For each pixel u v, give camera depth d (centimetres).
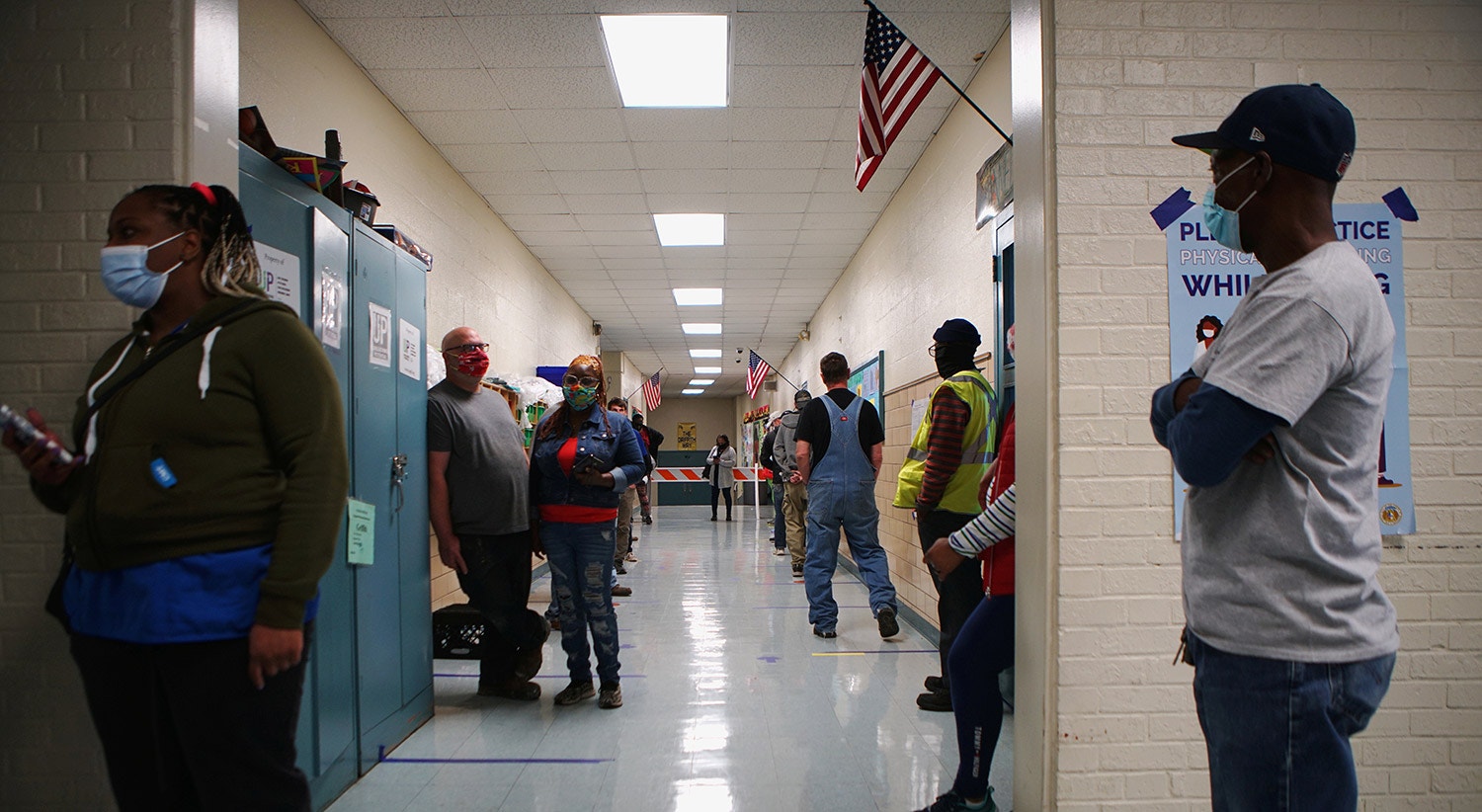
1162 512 208
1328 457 113
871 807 240
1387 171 219
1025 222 224
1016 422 224
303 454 130
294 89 355
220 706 126
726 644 449
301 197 231
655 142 532
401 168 481
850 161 569
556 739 296
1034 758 208
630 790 251
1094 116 214
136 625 123
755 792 250
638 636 471
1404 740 211
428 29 386
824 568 468
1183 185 214
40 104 198
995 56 396
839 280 949
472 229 620
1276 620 112
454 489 325
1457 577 213
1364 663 111
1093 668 206
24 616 194
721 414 2925
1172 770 206
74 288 197
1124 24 216
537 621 346
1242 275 213
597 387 333
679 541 1039
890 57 335
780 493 905
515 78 439
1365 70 220
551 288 932
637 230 743
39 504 195
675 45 409
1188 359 211
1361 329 111
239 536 128
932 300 523
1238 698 115
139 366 131
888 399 661
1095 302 211
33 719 192
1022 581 216
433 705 327
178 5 198
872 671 392
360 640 260
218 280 139
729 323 1271
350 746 253
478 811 236
